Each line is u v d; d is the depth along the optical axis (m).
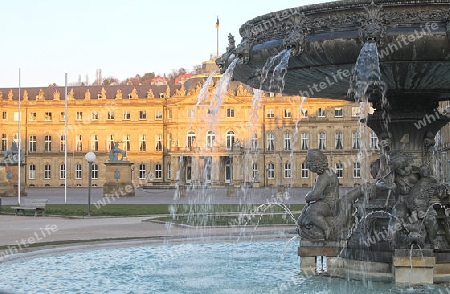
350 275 12.10
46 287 11.86
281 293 11.04
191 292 11.34
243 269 13.85
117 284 12.19
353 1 9.98
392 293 10.54
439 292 10.54
